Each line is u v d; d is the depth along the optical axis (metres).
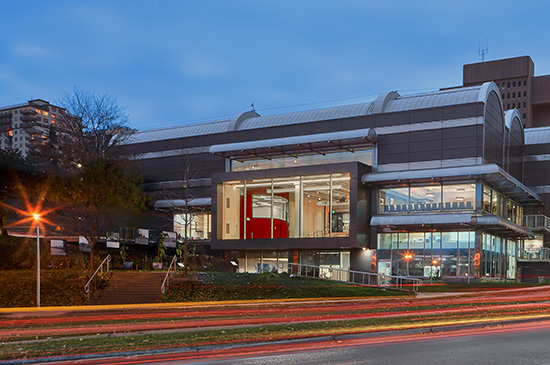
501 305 26.91
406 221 45.38
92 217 34.22
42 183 38.31
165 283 31.84
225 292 31.70
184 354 13.62
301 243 48.25
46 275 33.12
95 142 54.88
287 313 24.45
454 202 45.94
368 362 12.34
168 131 65.88
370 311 24.69
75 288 30.92
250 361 12.59
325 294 33.12
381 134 49.47
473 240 45.47
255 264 51.88
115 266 39.72
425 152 47.69
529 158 60.91
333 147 50.84
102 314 24.41
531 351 13.72
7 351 13.95
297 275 44.47
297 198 49.50
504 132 52.72
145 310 25.89
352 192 46.91
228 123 62.47
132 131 59.94
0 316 23.59
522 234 53.09
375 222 46.69
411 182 47.59
